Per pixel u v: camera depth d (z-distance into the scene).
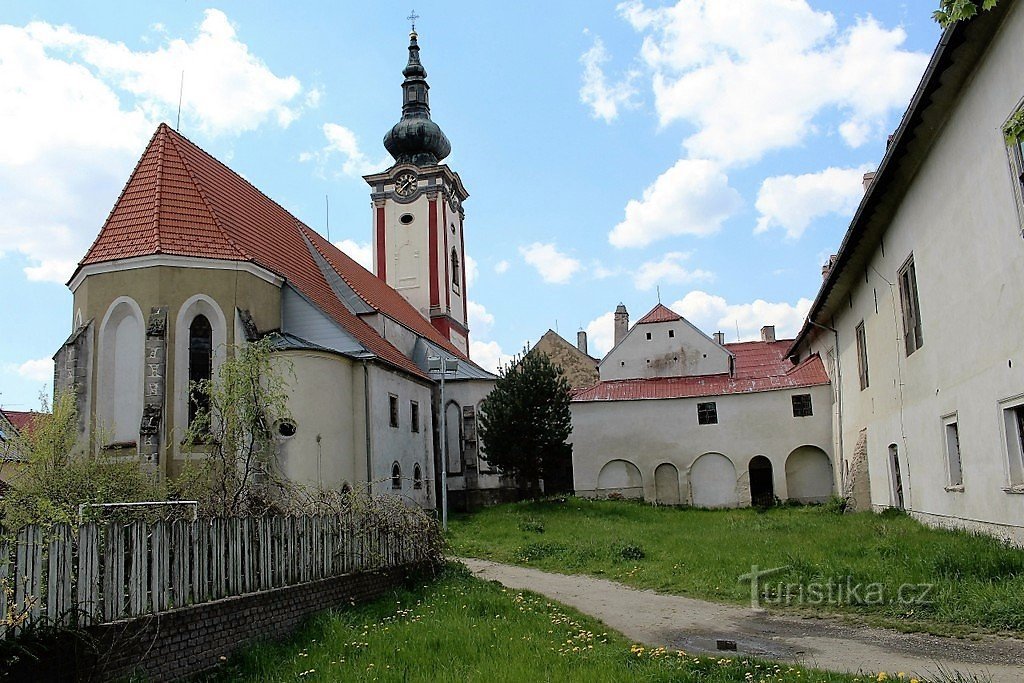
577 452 43.00
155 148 30.91
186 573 11.35
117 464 20.02
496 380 39.16
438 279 58.66
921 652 11.18
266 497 16.30
